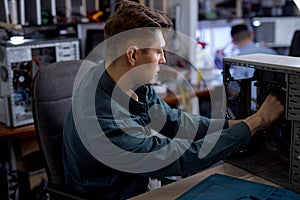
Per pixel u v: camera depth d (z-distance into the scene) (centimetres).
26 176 259
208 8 374
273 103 131
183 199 118
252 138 142
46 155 155
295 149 119
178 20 323
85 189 139
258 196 117
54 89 158
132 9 124
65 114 159
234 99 144
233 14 383
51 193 145
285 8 377
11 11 250
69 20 284
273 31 370
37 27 274
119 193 137
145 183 137
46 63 237
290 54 315
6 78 222
